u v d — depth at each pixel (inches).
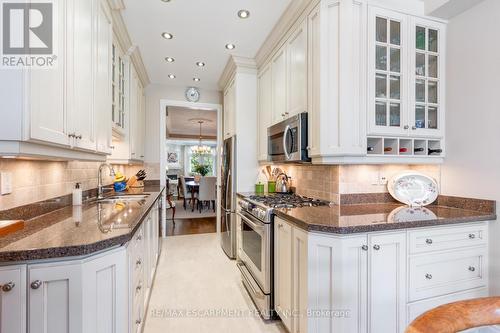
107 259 45.0
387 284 58.9
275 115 106.1
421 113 79.7
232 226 127.9
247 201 96.9
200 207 274.1
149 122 162.6
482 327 28.9
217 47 114.5
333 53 71.7
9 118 36.9
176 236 170.2
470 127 74.2
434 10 75.2
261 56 119.2
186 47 114.3
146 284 80.3
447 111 80.6
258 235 84.3
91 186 101.1
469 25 74.4
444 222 62.8
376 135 73.7
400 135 75.6
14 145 37.9
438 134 80.4
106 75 77.6
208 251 140.6
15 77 37.0
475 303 30.2
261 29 99.3
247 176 129.7
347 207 78.7
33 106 38.8
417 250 61.3
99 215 65.1
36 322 38.8
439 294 63.4
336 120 71.3
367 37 72.0
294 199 95.7
